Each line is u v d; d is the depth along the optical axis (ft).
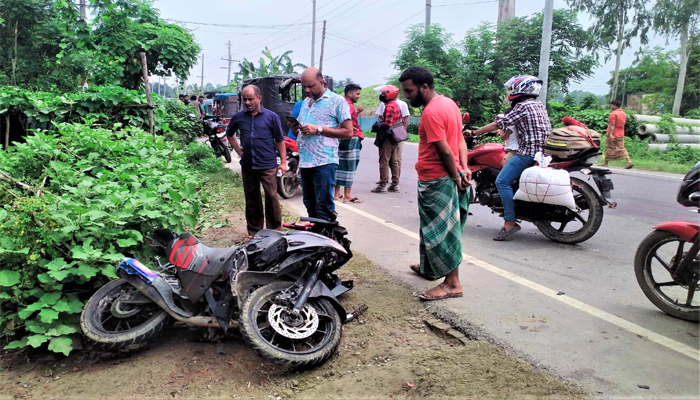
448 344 11.14
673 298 13.33
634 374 9.57
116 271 11.00
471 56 86.17
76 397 9.48
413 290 14.08
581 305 12.86
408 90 12.73
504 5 86.02
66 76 48.70
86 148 18.43
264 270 11.50
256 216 19.10
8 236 11.73
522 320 11.98
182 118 42.83
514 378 9.50
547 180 17.53
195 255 11.05
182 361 10.64
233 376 10.08
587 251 17.78
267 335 10.80
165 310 10.77
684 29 77.56
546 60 56.13
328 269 12.40
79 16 34.30
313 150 16.70
